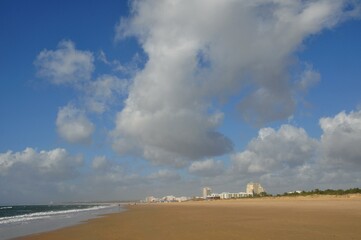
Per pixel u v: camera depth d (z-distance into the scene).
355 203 67.56
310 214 38.88
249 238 19.95
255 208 64.88
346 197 103.94
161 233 24.52
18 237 26.80
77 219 48.91
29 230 32.62
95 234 26.38
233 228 25.88
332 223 26.78
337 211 43.41
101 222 40.28
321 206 60.06
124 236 23.92
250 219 34.75
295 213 41.91
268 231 22.97
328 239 18.41
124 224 35.44
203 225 29.61
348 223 26.45
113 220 43.41
